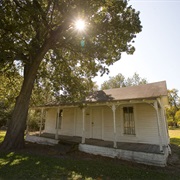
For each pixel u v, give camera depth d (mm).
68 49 10422
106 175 4703
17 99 9039
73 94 9859
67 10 7266
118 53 9008
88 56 9719
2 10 6027
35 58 8805
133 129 9195
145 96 7430
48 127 14500
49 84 12039
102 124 10469
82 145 8477
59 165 5586
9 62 7695
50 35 8844
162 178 4508
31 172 4730
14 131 8555
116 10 7496
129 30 7574
